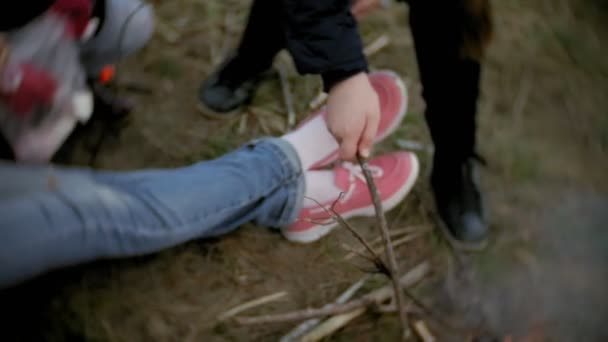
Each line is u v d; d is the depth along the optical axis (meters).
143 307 1.56
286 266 1.67
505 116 2.02
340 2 1.17
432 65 1.37
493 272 1.71
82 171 1.24
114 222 1.21
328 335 1.55
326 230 1.67
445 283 1.69
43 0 1.19
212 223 1.40
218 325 1.56
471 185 1.72
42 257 1.11
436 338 1.59
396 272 1.31
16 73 1.18
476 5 1.20
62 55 1.26
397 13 2.25
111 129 1.88
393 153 1.77
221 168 1.42
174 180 1.34
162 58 2.07
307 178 1.57
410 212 1.79
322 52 1.21
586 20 2.29
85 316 1.53
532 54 2.17
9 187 1.09
